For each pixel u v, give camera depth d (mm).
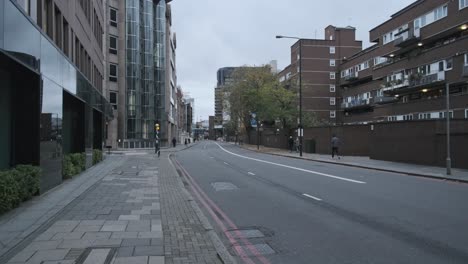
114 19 54125
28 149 10844
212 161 28719
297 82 57812
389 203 10227
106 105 31688
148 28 59438
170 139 77438
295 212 9219
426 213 8891
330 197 11328
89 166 20391
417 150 22516
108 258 5348
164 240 6363
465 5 34562
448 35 38500
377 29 50406
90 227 7172
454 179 15266
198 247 6004
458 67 34438
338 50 76500
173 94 88812
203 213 9211
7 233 6625
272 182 15156
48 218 7852
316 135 38469
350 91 67250
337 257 5820
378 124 26688
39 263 5086
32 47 10266
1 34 8250
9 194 8289
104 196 10984
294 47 79125
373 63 59906
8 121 10555
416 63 41219
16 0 9844
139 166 22062
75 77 16188
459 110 33844
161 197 10875
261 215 8930
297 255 5965
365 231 7320
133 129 55781
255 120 57125
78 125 19250
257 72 55531
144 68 58719
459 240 6621
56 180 12867
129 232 6836
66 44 16953
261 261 5707
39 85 10953
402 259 5668
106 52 51406
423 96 42062
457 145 19531
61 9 15602
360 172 19188
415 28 40906
